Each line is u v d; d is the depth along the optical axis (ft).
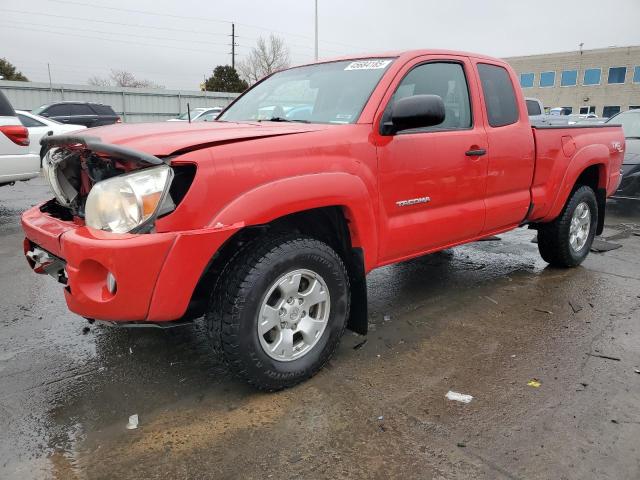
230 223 8.00
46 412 8.84
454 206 12.08
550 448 7.81
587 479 7.17
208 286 8.89
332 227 10.21
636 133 29.96
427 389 9.48
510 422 8.45
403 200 10.78
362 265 10.08
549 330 12.06
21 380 9.87
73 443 8.03
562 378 9.85
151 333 11.91
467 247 19.81
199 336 11.73
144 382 9.80
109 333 11.92
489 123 12.80
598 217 17.48
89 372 10.17
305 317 9.46
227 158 8.08
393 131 10.09
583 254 16.81
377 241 10.35
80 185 9.43
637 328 12.16
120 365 10.44
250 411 8.82
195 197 7.77
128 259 7.43
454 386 9.58
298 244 8.95
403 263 17.53
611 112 181.27
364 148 9.89
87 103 51.55
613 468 7.39
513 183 13.55
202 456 7.71
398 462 7.54
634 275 16.20
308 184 8.81
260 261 8.52
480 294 14.48
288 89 12.50
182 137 8.49
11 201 29.78
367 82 10.94
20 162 23.85
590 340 11.51
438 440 8.02
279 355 9.11
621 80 176.65
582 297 14.21
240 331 8.48
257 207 8.22
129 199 7.62
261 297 8.59
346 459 7.62
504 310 13.30
